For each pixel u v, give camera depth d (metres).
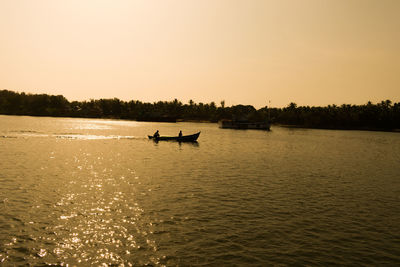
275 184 26.55
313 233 15.46
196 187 24.42
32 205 18.25
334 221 17.33
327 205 20.48
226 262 12.17
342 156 50.25
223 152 49.75
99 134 81.00
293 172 33.06
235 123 137.38
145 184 24.95
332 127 171.75
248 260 12.38
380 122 160.12
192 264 11.94
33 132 77.62
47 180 25.00
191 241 14.03
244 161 40.25
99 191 22.17
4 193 20.55
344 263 12.41
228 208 19.12
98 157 39.88
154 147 54.47
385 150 62.16
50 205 18.41
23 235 14.01
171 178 27.72
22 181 24.25
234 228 15.78
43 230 14.67
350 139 93.62
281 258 12.66
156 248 13.23
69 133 79.69
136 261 12.08
